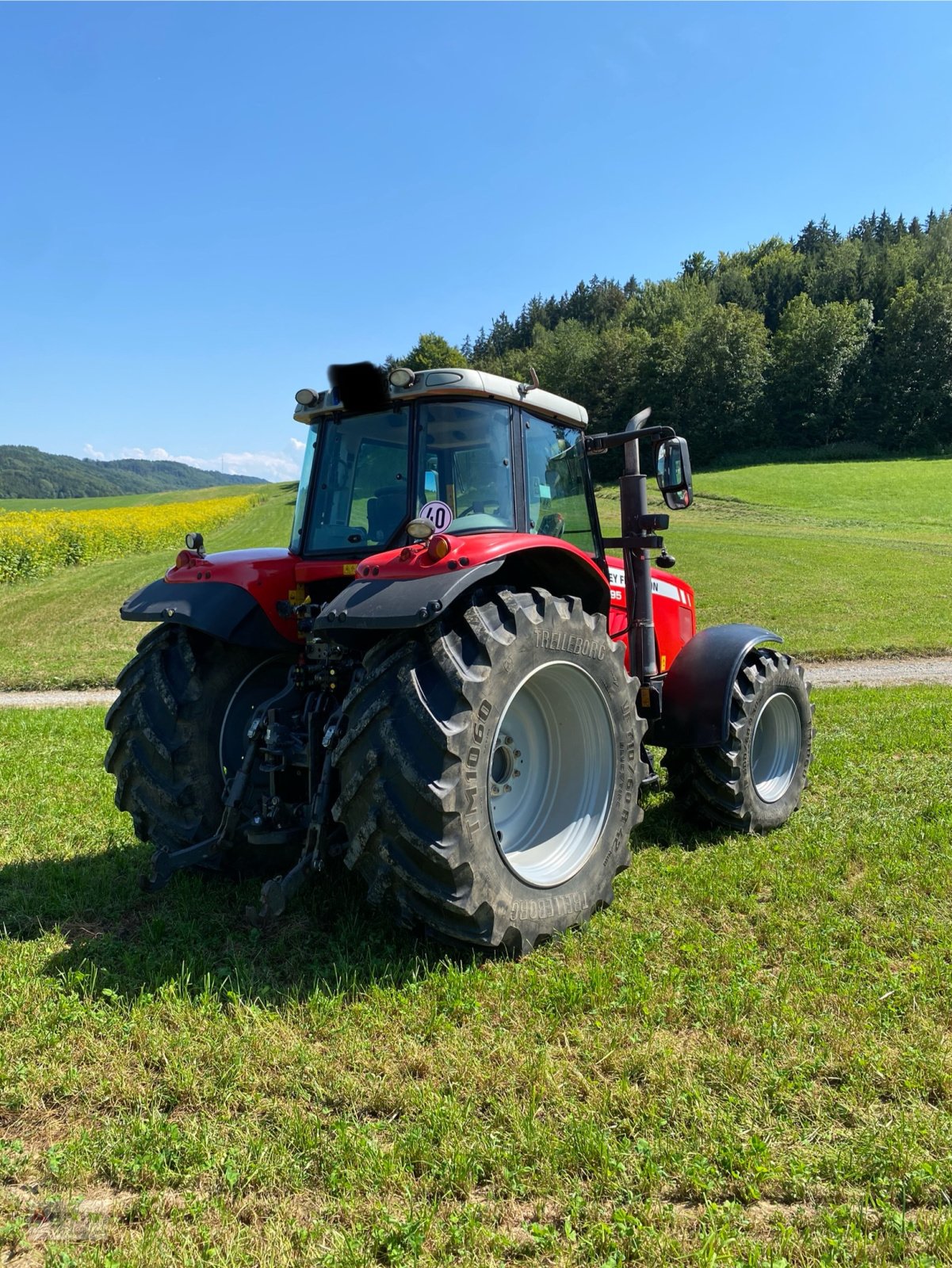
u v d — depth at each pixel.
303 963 3.27
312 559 4.08
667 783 5.33
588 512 4.75
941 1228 1.92
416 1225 1.94
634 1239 1.92
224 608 3.84
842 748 6.76
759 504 42.44
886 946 3.38
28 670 12.93
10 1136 2.34
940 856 4.30
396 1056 2.65
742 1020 2.83
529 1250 1.91
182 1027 2.78
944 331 68.69
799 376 71.94
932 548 26.59
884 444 70.00
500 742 3.61
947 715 8.10
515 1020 2.84
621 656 3.85
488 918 3.17
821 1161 2.18
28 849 4.66
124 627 16.50
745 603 17.95
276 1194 2.09
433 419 3.74
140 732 3.84
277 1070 2.57
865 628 15.21
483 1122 2.34
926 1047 2.66
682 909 3.79
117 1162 2.18
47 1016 2.85
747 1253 1.89
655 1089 2.48
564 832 3.72
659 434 4.68
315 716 3.54
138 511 47.41
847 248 107.44
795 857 4.39
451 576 3.11
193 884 3.96
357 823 3.12
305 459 4.28
